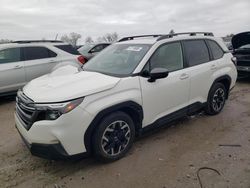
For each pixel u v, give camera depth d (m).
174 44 4.81
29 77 7.95
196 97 5.16
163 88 4.37
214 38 5.80
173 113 4.69
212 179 3.44
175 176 3.53
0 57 7.55
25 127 3.53
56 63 8.35
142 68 4.15
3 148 4.54
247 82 9.84
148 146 4.41
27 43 8.07
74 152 3.46
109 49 5.13
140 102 4.04
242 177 3.47
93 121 3.52
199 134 4.88
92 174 3.63
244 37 9.41
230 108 6.41
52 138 3.31
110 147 3.82
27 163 3.99
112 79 3.85
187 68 4.91
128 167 3.78
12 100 7.99
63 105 3.29
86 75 4.09
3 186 3.43
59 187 3.38
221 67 5.65
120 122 3.87
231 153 4.12
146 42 4.65
